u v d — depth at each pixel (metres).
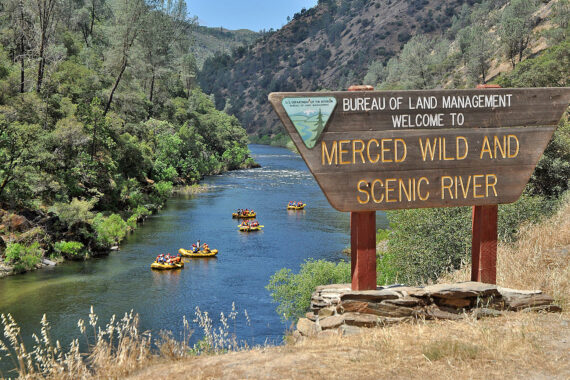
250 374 5.82
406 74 161.75
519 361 5.98
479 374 5.64
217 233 45.88
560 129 31.56
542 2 143.25
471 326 7.36
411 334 7.16
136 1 73.06
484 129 8.41
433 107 8.24
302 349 6.77
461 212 20.91
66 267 34.44
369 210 8.12
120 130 69.25
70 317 24.80
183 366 6.54
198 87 144.12
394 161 8.16
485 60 136.25
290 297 24.17
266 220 52.09
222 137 114.19
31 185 38.84
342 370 5.82
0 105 44.53
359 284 8.16
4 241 34.09
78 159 48.25
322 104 7.93
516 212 19.42
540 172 27.69
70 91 60.00
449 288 8.09
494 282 8.59
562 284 9.84
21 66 52.00
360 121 8.04
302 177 92.62
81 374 7.18
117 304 27.02
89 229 39.34
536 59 86.88
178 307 26.69
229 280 31.88
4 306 26.23
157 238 43.75
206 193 71.88
